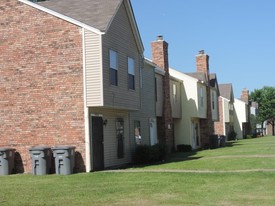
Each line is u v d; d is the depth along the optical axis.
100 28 19.75
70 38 20.16
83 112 19.88
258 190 13.51
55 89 20.31
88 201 11.82
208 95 44.03
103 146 21.50
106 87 20.08
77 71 20.00
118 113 23.83
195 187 14.30
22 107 20.80
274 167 19.52
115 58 21.39
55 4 22.64
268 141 51.69
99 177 17.30
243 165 20.67
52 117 20.31
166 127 33.41
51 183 15.92
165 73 34.09
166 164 22.78
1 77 21.19
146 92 29.61
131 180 16.16
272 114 101.25
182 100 39.91
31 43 20.75
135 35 24.02
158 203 11.42
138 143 26.98
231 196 12.45
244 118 74.38
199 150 38.19
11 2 21.14
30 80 20.72
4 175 19.67
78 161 19.83
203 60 44.59
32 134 20.58
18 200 12.04
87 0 22.48
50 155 19.69
